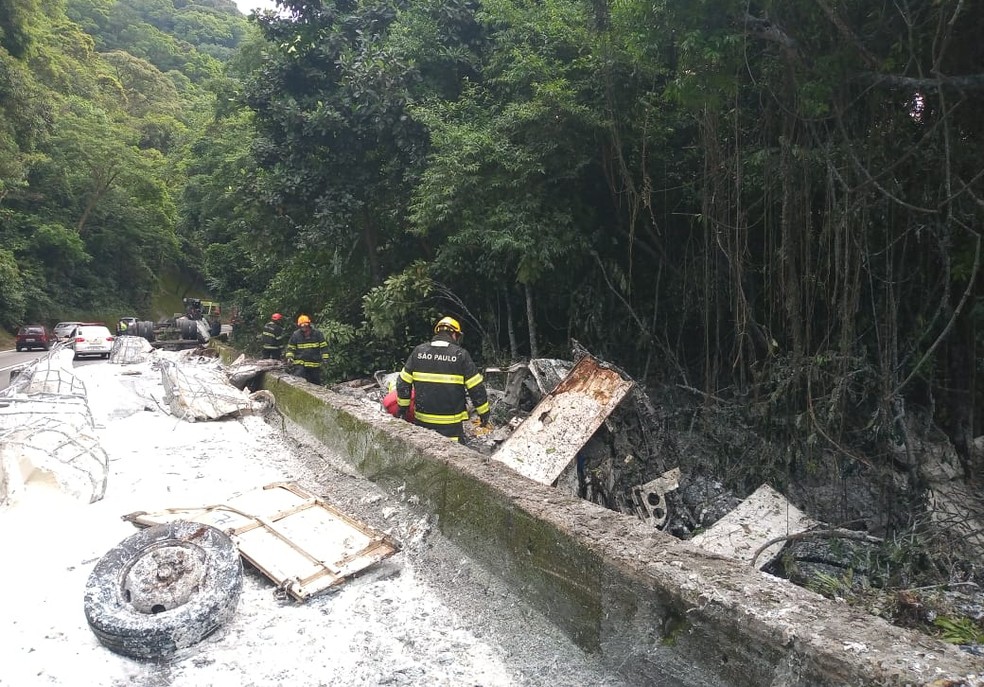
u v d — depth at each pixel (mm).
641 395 6160
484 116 8820
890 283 5316
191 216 23984
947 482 5270
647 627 2664
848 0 4559
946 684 1764
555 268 8234
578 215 8148
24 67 31891
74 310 39938
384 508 4902
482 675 2885
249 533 4211
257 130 11844
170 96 68625
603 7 6406
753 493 5398
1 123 29906
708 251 7332
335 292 12781
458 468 4223
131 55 72000
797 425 5648
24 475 4949
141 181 43938
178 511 4566
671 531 5469
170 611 3113
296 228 11547
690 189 7617
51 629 3254
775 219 6430
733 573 2650
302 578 3674
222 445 6992
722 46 4656
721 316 7469
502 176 8023
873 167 5043
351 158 10789
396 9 10945
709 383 7219
